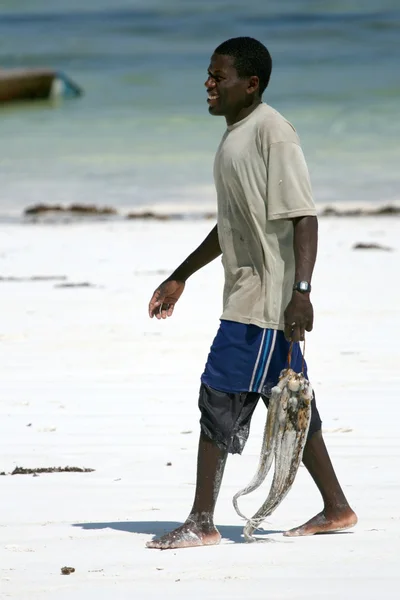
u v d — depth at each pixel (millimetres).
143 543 16062
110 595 13641
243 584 13945
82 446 22297
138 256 53500
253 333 15891
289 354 15773
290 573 14391
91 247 56969
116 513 17859
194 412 25047
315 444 16469
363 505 18000
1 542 16219
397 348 31922
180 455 21547
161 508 18156
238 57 16125
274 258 15922
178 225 66625
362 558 15031
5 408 25562
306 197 15641
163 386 27641
